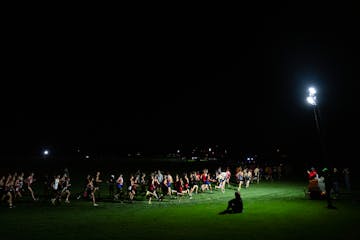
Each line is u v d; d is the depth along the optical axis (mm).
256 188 33500
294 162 61312
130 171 55188
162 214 19047
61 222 16922
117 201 24859
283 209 19969
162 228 15344
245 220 16922
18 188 24344
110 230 15047
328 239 13125
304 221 16453
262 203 22484
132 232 14625
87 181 24531
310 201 23172
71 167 61188
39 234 14352
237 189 32844
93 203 23391
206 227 15445
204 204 22828
